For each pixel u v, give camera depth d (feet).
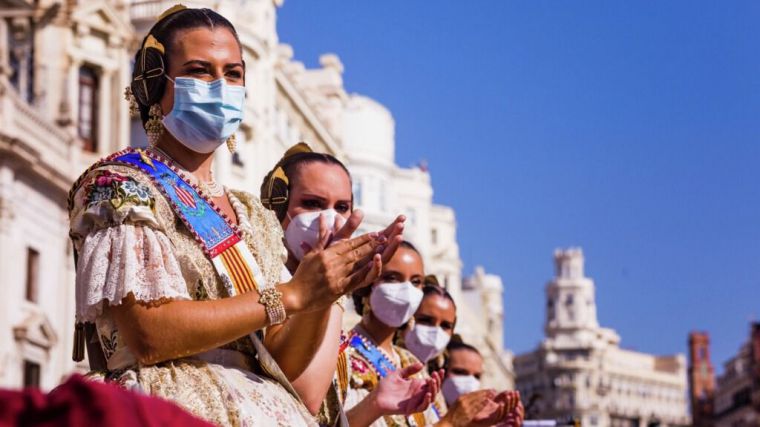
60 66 105.91
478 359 29.91
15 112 89.10
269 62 135.33
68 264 98.43
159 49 11.93
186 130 11.80
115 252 10.56
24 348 87.81
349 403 20.01
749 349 419.13
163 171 11.49
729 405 468.34
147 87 11.98
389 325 20.90
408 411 15.40
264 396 10.96
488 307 288.51
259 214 12.54
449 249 234.17
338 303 12.50
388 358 20.86
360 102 187.42
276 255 12.41
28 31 102.22
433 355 24.80
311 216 16.40
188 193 11.55
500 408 18.30
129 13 116.47
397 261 20.72
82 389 4.97
